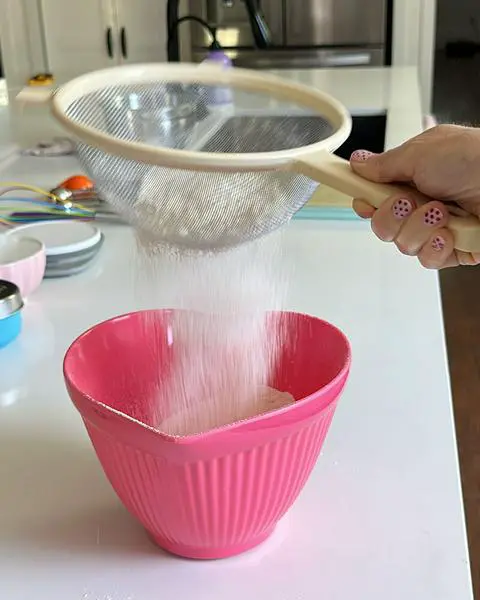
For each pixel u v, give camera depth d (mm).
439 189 625
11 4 3592
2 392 871
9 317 951
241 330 714
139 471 588
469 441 2041
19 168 1629
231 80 847
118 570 634
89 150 656
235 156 596
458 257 660
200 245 707
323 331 708
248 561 639
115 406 729
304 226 1312
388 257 1192
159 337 732
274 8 3389
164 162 596
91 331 699
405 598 601
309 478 727
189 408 721
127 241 1274
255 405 717
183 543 629
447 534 661
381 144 2025
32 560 646
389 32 3459
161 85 865
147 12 3570
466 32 3996
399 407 826
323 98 773
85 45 3656
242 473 584
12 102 2203
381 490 711
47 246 1132
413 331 979
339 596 604
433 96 4059
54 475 741
